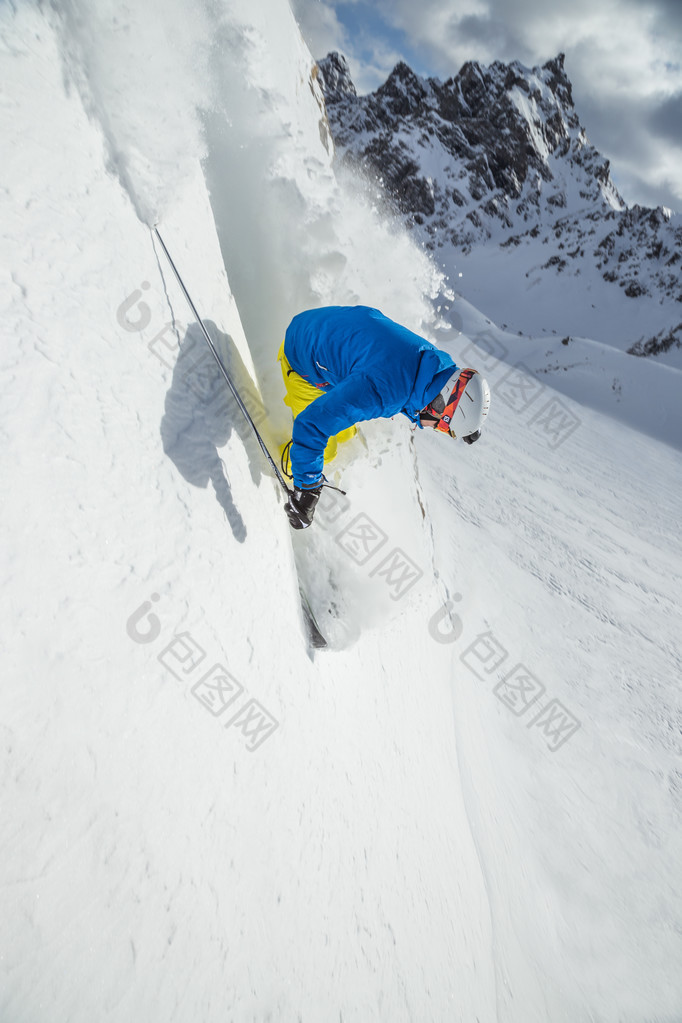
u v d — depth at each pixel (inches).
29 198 41.4
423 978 72.0
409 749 98.7
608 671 337.4
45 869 30.6
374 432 110.9
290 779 57.3
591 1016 137.6
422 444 558.9
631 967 163.9
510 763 216.5
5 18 41.4
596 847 206.1
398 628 112.8
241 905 44.9
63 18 47.1
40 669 33.7
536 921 148.1
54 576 36.3
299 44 109.0
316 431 59.7
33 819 30.8
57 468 38.7
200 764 45.0
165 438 51.8
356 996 56.7
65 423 40.3
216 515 56.7
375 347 60.1
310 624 78.7
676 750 295.7
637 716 307.9
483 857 120.9
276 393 84.9
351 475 108.3
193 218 65.2
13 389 36.9
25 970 27.8
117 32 52.2
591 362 1882.4
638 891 195.9
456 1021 77.0
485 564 368.8
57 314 41.8
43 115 43.6
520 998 109.3
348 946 58.5
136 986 33.6
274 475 74.4
